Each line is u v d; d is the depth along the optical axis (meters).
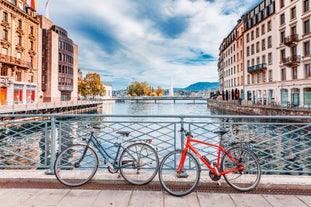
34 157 9.86
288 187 3.63
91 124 4.41
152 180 3.82
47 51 51.50
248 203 3.10
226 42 64.25
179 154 3.69
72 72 64.00
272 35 36.16
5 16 34.44
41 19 51.31
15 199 3.20
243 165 3.60
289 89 30.77
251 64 44.38
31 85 41.06
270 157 9.64
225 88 66.12
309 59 26.64
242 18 49.62
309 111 19.86
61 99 59.84
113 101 124.25
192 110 58.25
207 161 3.62
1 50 33.34
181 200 3.19
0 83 32.34
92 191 3.50
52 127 4.17
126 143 3.92
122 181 3.85
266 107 27.39
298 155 9.96
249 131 4.75
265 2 38.78
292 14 30.30
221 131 3.62
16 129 17.45
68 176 3.85
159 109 64.00
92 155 3.90
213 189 3.63
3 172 4.13
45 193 3.41
